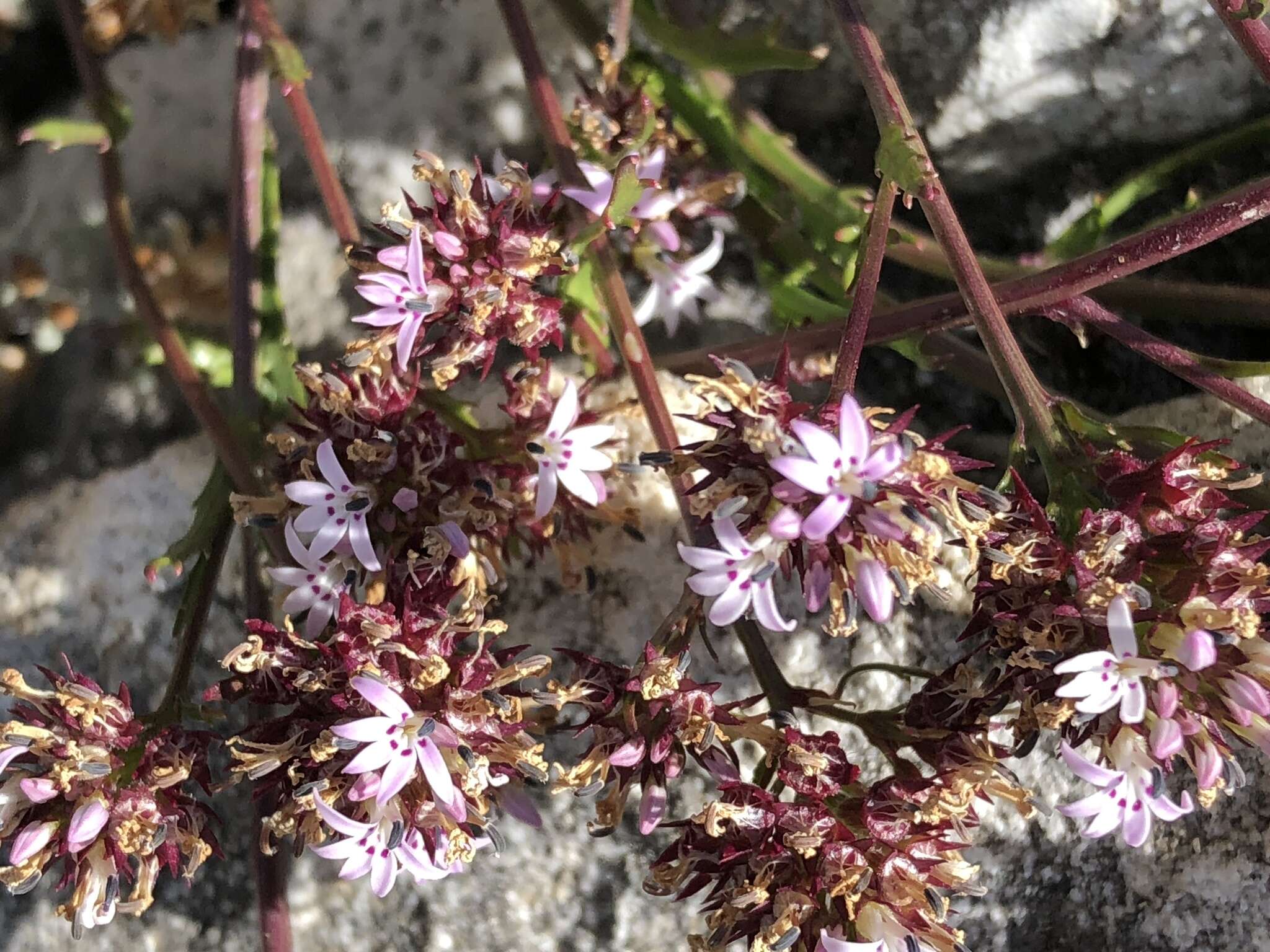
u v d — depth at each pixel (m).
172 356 0.09
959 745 0.08
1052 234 0.12
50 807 0.08
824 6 0.11
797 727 0.08
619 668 0.08
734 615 0.07
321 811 0.07
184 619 0.09
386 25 0.12
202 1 0.12
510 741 0.07
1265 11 0.07
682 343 0.12
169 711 0.08
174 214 0.13
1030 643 0.07
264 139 0.10
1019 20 0.11
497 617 0.10
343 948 0.11
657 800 0.08
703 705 0.07
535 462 0.08
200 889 0.11
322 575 0.08
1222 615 0.07
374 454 0.08
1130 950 0.10
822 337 0.09
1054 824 0.10
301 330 0.12
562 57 0.12
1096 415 0.09
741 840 0.07
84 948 0.11
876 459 0.06
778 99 0.12
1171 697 0.07
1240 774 0.07
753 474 0.07
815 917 0.07
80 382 0.13
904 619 0.10
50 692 0.08
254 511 0.08
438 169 0.08
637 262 0.11
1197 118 0.11
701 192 0.10
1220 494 0.07
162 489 0.11
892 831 0.07
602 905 0.10
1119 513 0.07
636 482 0.10
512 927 0.10
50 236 0.13
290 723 0.07
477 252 0.08
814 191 0.10
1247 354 0.11
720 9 0.12
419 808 0.07
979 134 0.12
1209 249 0.12
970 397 0.12
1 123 0.13
